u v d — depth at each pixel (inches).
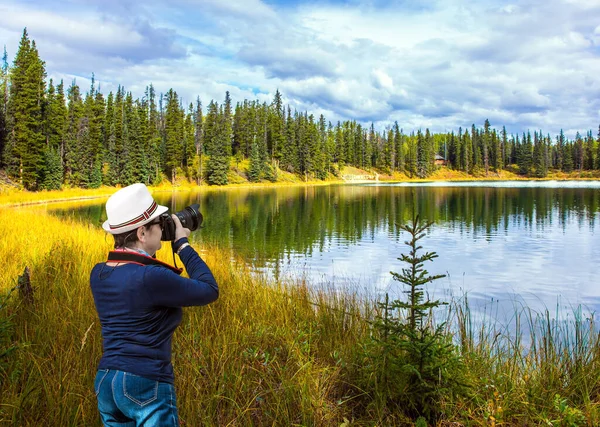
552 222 1047.6
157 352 75.2
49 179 2126.0
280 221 1114.7
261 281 297.9
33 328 161.6
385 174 5482.3
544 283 458.9
